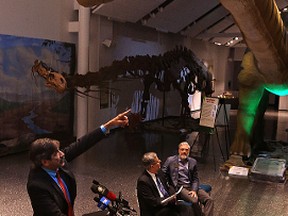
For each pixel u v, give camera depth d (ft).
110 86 32.45
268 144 27.71
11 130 22.82
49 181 7.01
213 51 57.36
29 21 23.66
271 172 19.08
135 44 36.06
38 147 7.00
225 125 24.82
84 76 24.21
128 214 7.95
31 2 23.70
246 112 21.70
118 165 21.47
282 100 58.65
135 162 22.31
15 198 15.44
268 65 17.51
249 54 21.50
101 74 25.44
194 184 13.00
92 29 29.19
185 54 38.75
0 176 18.51
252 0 11.84
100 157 23.32
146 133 32.91
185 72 41.70
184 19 39.88
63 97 27.17
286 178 19.38
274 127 39.91
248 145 21.75
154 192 10.95
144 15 33.42
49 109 25.85
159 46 40.98
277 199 16.49
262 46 15.19
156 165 11.10
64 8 26.73
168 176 13.32
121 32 33.47
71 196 7.60
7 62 22.08
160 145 27.81
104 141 28.68
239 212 14.84
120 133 32.42
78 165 21.16
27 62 23.54
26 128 23.98
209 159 23.70
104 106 31.81
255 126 22.85
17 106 23.07
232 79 67.62
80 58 26.71
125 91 35.14
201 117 22.38
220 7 43.34
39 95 24.81
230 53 64.54
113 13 29.89
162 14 35.63
